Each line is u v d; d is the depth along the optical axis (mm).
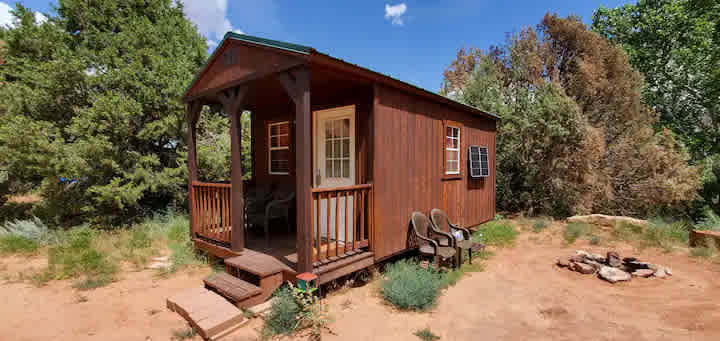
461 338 2766
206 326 2709
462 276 4391
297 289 2961
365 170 4246
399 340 2717
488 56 12875
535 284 4102
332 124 4883
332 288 3758
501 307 3406
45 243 5578
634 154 9125
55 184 6332
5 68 7305
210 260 4828
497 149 10000
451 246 4566
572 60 11539
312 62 3205
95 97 6941
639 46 12992
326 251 3688
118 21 7785
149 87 7199
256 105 5820
